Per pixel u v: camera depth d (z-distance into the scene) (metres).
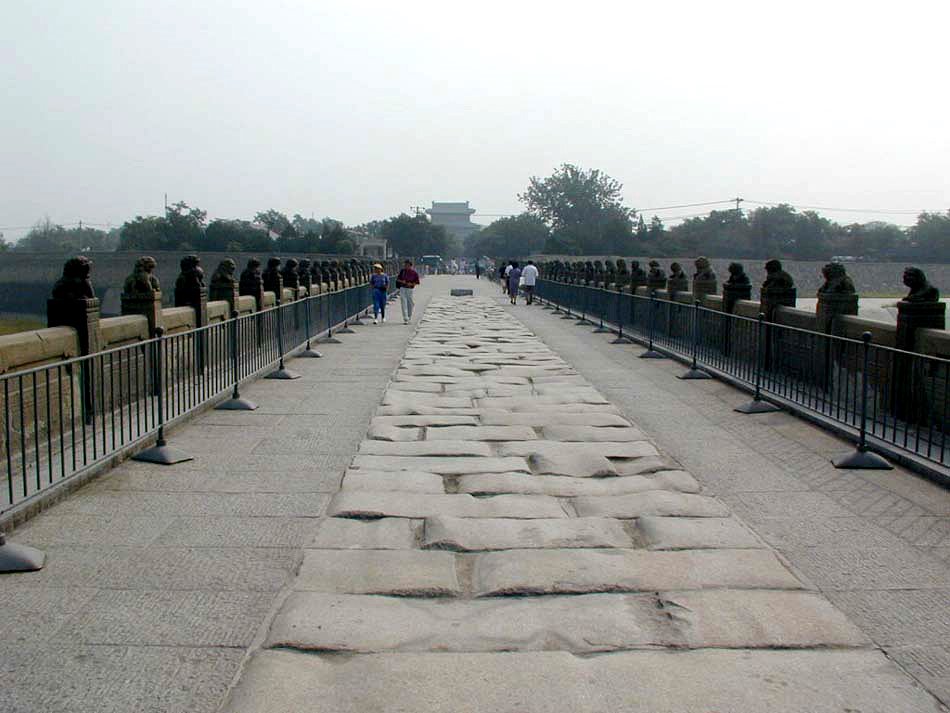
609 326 22.36
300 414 10.32
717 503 6.56
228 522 6.09
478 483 7.02
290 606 4.62
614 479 7.26
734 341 12.51
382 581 4.97
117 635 4.29
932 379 7.15
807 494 6.86
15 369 7.30
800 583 4.96
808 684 3.80
